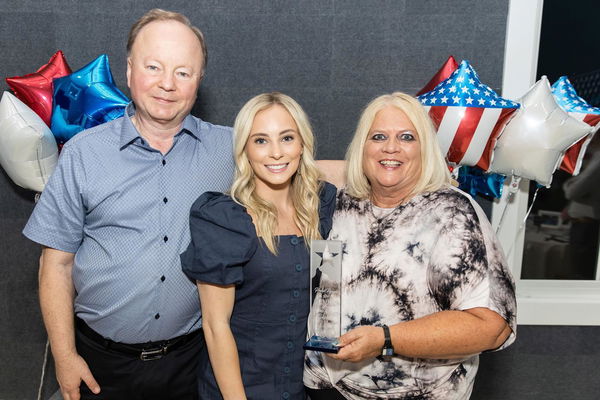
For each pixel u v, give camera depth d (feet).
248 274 4.38
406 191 4.46
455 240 3.99
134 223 4.81
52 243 4.87
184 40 4.72
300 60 7.29
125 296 4.86
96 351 5.11
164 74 4.63
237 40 7.25
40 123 5.92
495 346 4.05
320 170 4.93
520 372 8.03
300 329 4.52
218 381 4.31
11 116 5.77
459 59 7.27
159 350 5.08
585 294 8.07
